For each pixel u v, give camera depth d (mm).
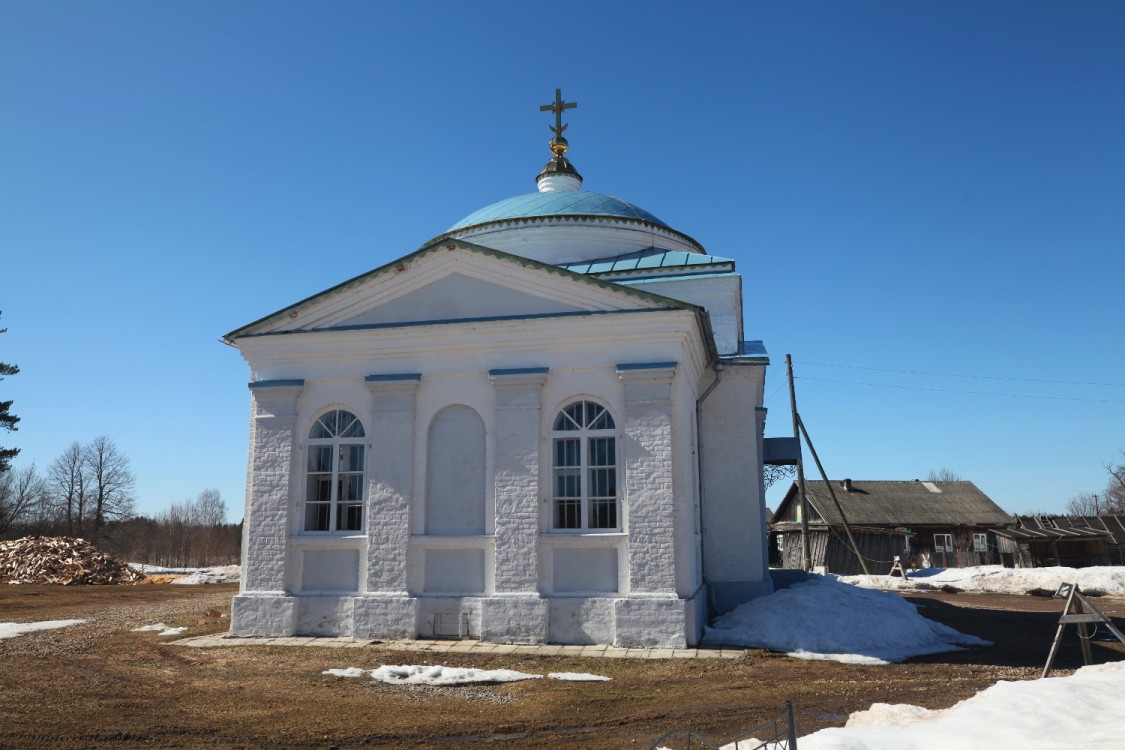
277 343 15750
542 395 14695
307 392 15586
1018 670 11914
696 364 16359
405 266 15500
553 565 14148
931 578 31125
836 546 40125
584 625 13727
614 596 13789
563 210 21078
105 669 11961
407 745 8289
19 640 14859
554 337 14758
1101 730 6883
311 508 15297
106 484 72062
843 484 44938
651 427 14062
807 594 15125
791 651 13172
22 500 64188
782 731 8508
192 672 11719
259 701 9977
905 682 11039
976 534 41625
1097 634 16016
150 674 11586
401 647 13453
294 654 13008
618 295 14641
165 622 17391
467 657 12664
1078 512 79312
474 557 14461
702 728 8852
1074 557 38375
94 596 25453
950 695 10188
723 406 17734
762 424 18688
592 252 20812
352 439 15328
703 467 17531
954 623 17750
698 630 14234
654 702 9953
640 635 13453
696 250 22875
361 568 14781
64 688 10656
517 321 14797
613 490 14344
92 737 8422
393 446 14914
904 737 6902
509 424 14578
